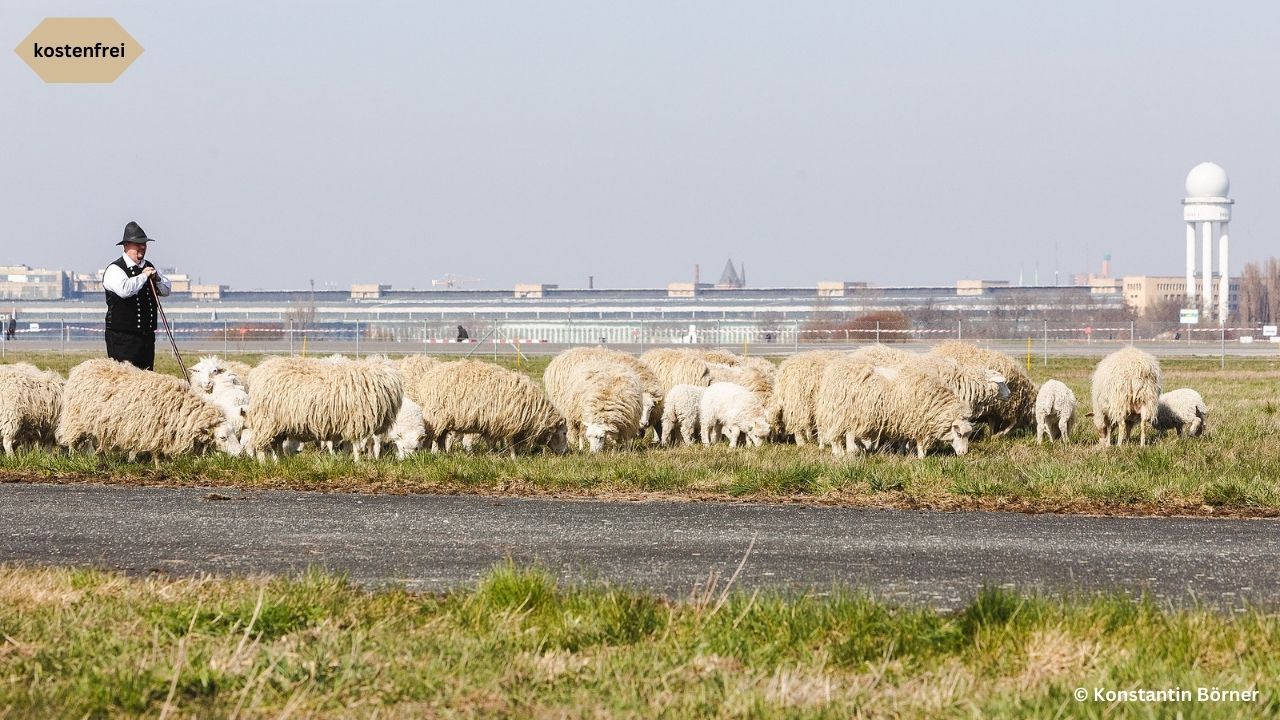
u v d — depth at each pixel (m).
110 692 7.39
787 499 15.35
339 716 7.26
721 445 24.48
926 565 11.51
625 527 13.37
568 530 13.19
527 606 9.47
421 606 9.56
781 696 7.51
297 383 18.89
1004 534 13.05
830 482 16.02
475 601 9.56
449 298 179.38
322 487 16.17
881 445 22.11
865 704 7.45
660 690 7.73
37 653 8.06
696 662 8.23
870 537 12.86
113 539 12.56
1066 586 10.66
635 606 9.31
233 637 8.62
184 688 7.59
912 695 7.61
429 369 22.75
